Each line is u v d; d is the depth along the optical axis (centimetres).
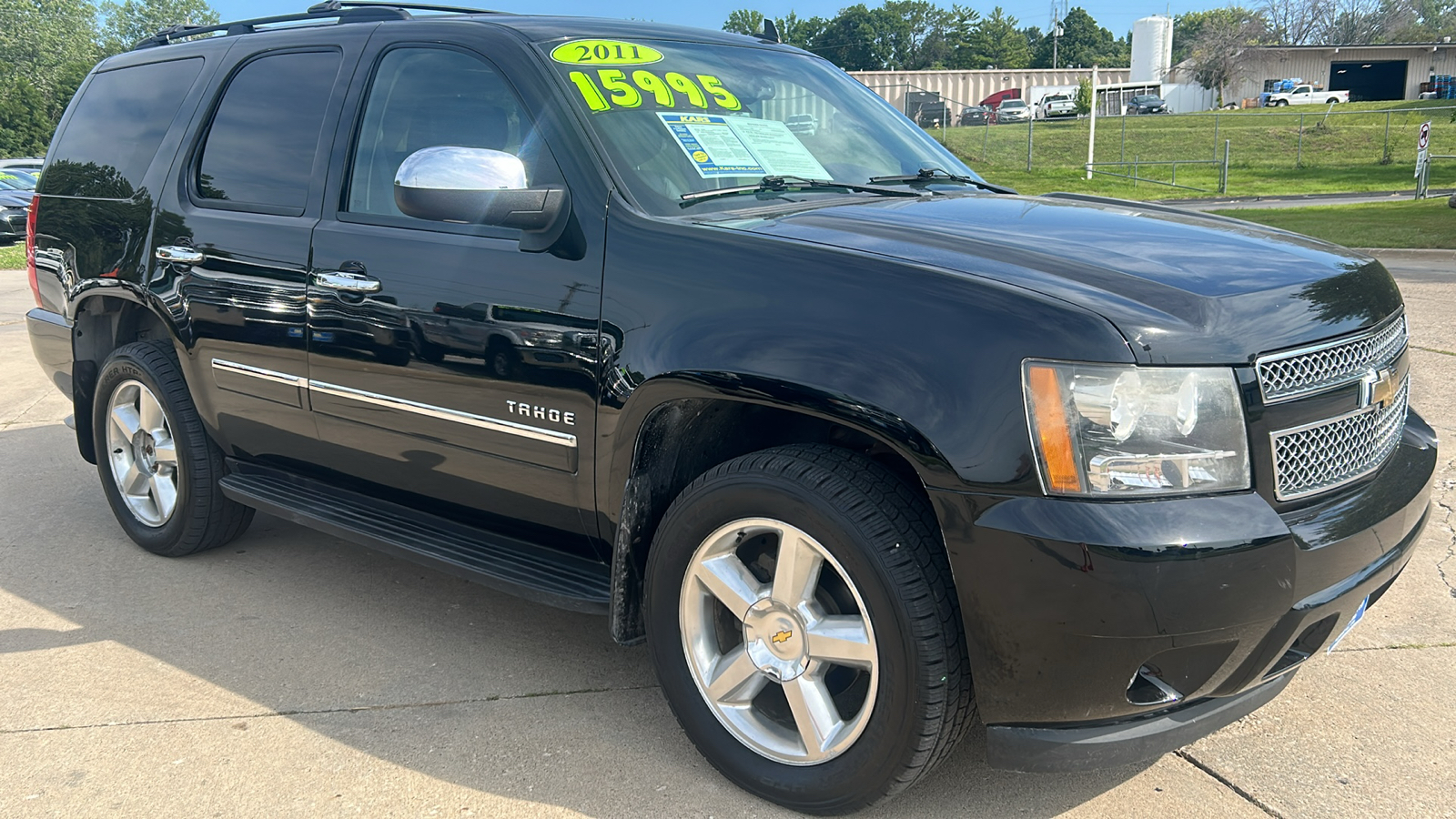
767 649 246
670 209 267
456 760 268
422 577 390
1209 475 206
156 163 389
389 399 306
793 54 368
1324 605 214
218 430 372
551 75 289
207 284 355
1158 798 250
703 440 267
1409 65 6353
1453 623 338
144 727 284
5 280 1459
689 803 250
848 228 253
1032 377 204
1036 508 202
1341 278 245
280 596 372
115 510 422
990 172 3556
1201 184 3272
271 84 362
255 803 250
